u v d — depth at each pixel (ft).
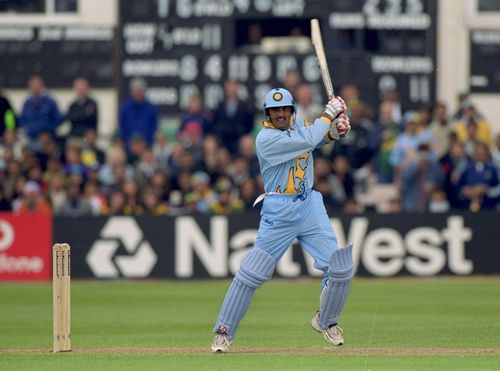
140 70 256.52
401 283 215.10
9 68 261.03
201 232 222.07
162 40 255.29
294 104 122.83
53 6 262.88
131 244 223.51
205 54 254.47
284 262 221.87
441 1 256.11
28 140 256.52
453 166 241.14
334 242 124.16
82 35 258.98
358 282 217.15
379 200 247.09
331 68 252.83
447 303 184.34
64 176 242.99
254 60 254.06
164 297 195.11
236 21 255.29
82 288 210.18
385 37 252.83
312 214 123.65
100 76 259.19
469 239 223.30
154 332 151.33
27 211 234.79
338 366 113.29
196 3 253.85
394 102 251.80
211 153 245.65
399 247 222.69
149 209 233.55
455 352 126.11
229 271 222.07
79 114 255.70
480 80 258.98
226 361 117.29
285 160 122.21
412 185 240.32
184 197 237.66
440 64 256.93
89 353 125.49
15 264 225.97
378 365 114.21
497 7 258.16
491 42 258.37
